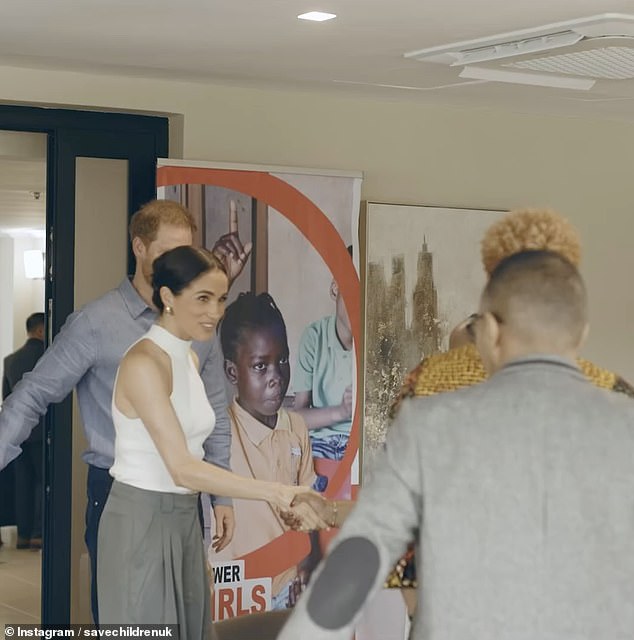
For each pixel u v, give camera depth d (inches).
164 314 156.2
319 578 75.0
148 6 163.8
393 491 77.5
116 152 231.6
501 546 75.4
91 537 203.6
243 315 226.5
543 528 75.1
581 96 242.5
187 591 154.2
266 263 229.1
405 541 77.9
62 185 227.1
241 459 225.5
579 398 77.6
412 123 255.1
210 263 157.9
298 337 232.2
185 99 230.1
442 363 103.0
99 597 153.3
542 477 75.8
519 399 77.7
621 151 280.8
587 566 74.8
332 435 235.3
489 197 264.8
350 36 183.2
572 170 274.8
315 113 244.1
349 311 237.3
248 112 236.8
